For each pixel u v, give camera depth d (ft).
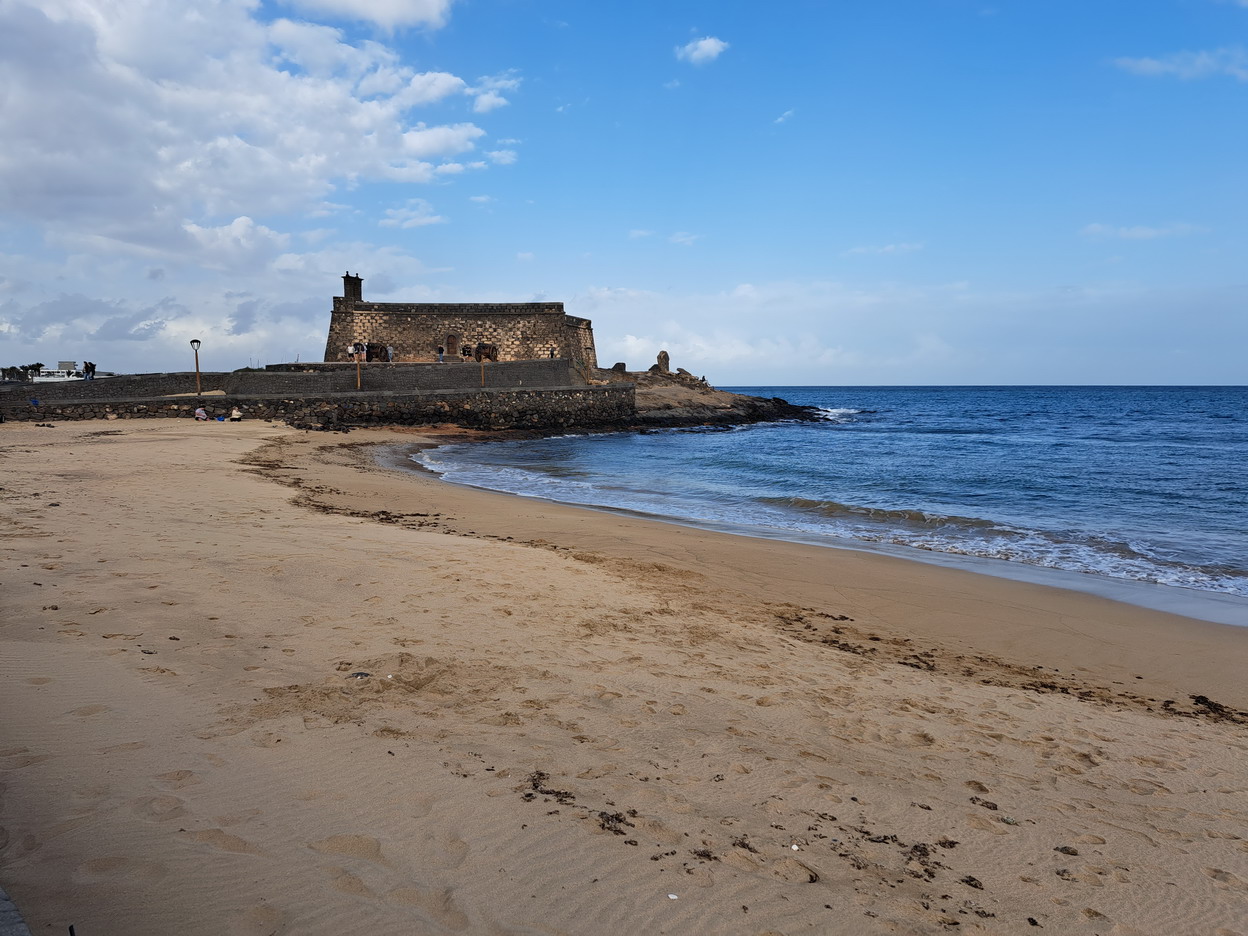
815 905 10.47
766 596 32.96
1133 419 236.63
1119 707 22.57
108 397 124.57
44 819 10.39
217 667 17.29
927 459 107.04
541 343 190.19
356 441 110.42
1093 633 30.22
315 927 8.77
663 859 11.20
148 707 14.58
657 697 18.57
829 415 245.65
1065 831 13.88
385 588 26.23
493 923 9.26
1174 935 10.89
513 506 55.72
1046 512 61.62
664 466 95.66
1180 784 16.96
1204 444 135.74
